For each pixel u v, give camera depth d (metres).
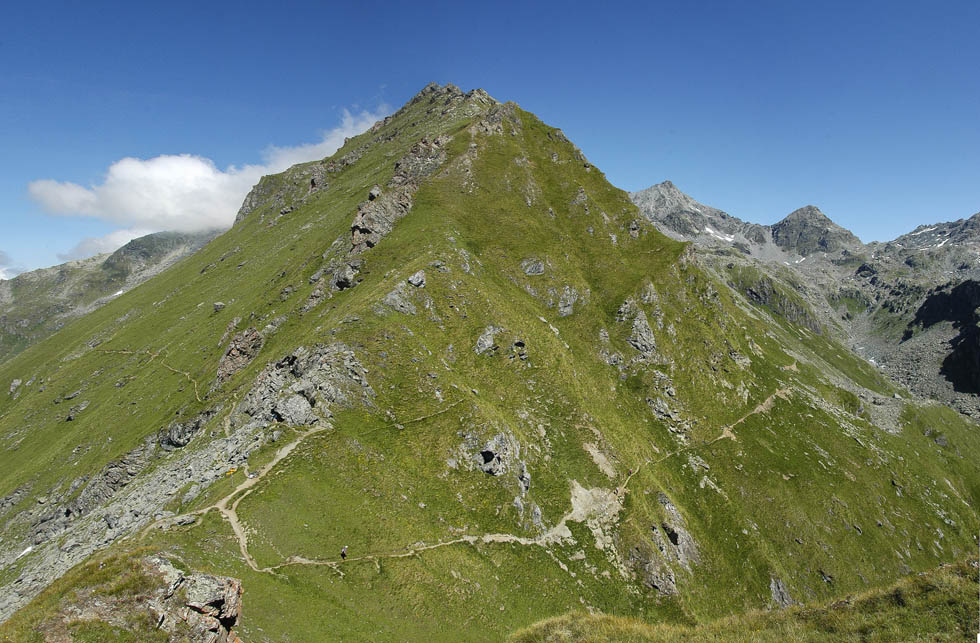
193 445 88.94
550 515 82.00
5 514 127.19
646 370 127.44
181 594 30.22
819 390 181.25
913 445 186.75
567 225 160.38
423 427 82.25
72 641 26.00
